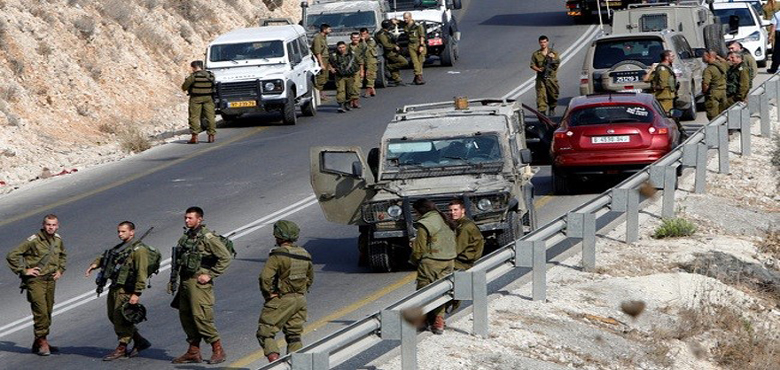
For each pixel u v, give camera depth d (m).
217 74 68.12
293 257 25.41
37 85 70.44
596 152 44.53
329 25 82.81
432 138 36.62
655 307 31.31
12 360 28.66
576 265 34.62
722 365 29.06
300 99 70.94
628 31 67.44
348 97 73.38
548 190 47.69
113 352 28.41
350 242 40.75
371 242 35.03
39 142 64.50
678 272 34.53
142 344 28.75
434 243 27.25
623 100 45.47
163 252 40.00
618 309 30.80
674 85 52.84
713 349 29.70
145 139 65.06
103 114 72.56
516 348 27.03
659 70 52.78
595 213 35.72
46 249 28.83
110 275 27.80
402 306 24.61
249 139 65.19
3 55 70.12
